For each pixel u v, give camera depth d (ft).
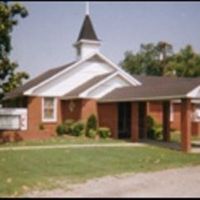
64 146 81.10
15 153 69.77
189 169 56.29
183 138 77.41
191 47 195.83
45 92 111.04
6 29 89.10
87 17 124.16
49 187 43.50
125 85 110.22
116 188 43.27
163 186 44.27
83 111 103.71
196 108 118.62
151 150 76.13
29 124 108.68
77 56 124.47
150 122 107.24
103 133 100.07
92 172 52.80
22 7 91.30
